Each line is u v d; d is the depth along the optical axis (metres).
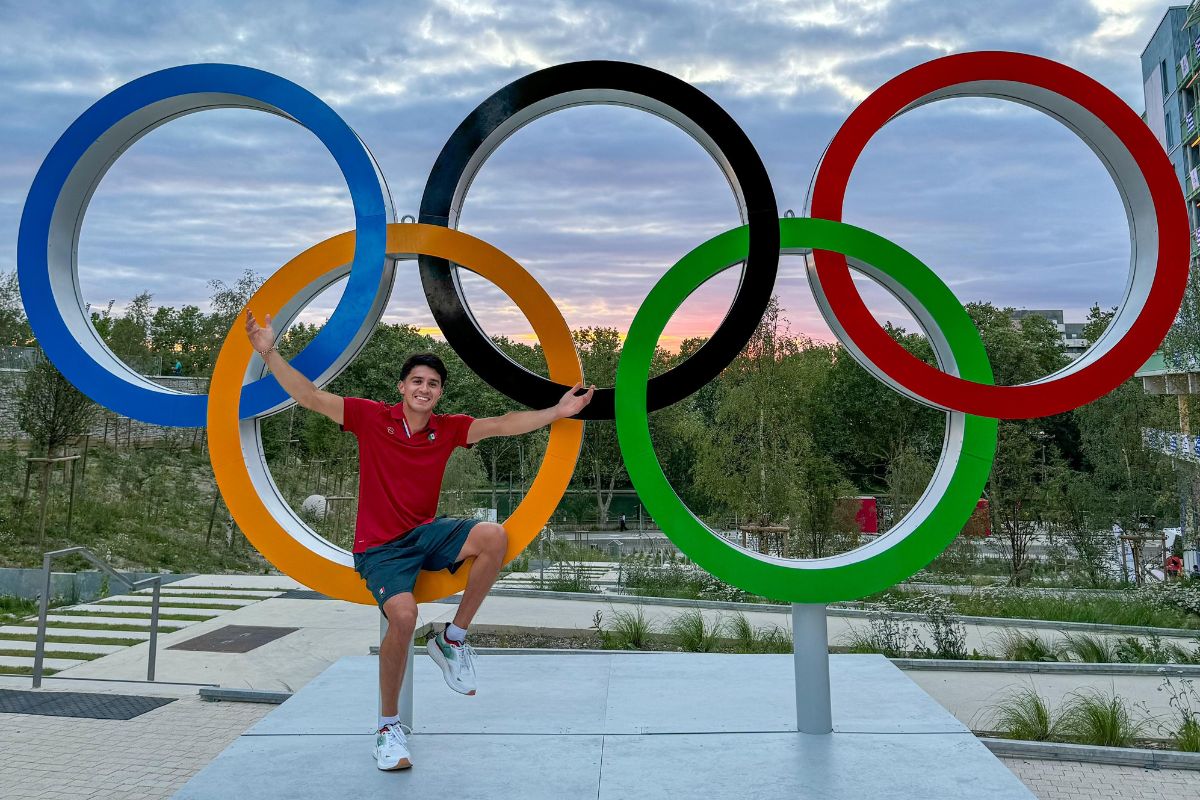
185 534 13.98
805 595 3.52
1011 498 15.76
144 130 4.00
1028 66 3.77
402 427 3.27
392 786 3.01
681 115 3.77
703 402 22.97
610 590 10.85
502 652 6.61
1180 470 14.63
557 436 3.60
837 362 26.83
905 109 3.93
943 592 11.67
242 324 3.63
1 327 15.22
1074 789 3.99
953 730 3.63
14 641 7.55
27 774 3.99
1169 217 3.72
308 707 3.96
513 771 3.16
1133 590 11.19
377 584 3.13
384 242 3.59
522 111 3.79
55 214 3.89
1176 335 13.47
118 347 16.52
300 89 3.74
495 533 3.21
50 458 12.23
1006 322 29.59
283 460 18.47
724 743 3.48
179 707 5.12
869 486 26.88
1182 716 5.14
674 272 3.61
